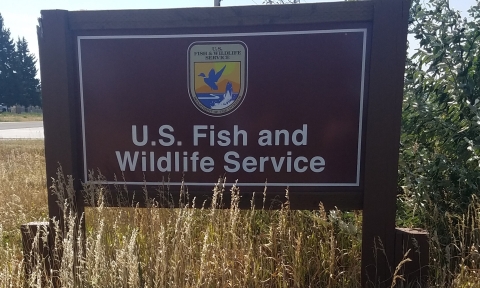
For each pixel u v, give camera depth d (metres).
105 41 2.41
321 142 2.33
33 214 4.04
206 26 2.32
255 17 2.28
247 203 2.42
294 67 2.30
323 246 2.79
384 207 2.28
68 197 2.47
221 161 2.42
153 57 2.39
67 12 2.39
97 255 2.16
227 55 2.34
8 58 68.44
